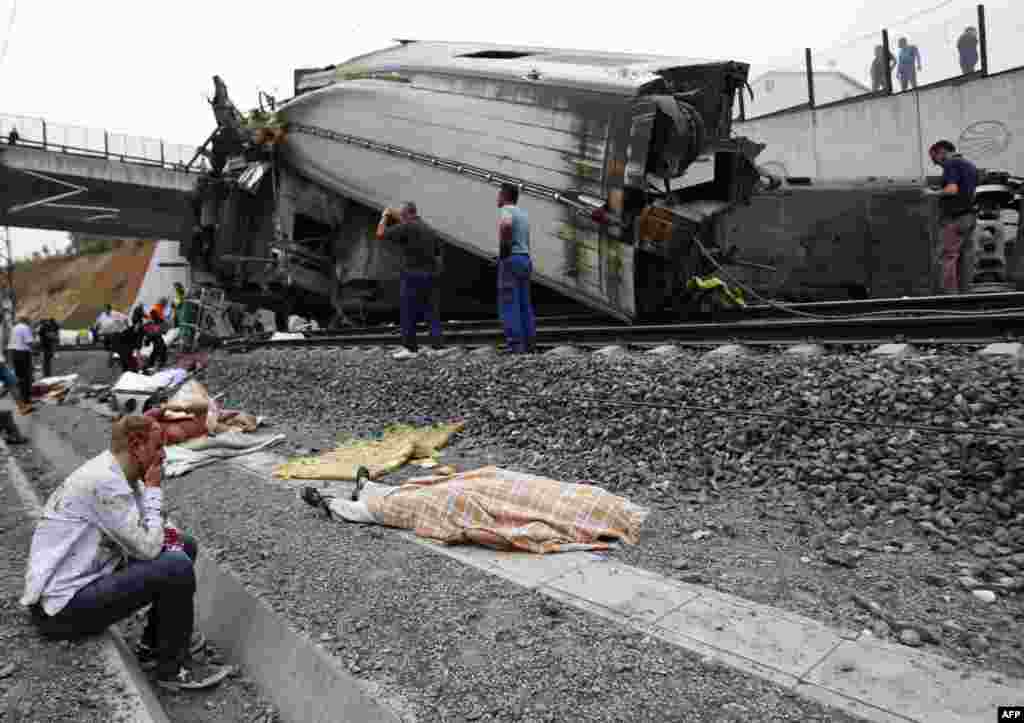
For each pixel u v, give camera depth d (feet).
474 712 7.30
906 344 17.03
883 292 36.70
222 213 48.26
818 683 7.16
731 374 17.71
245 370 39.01
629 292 25.53
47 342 55.67
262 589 11.16
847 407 14.67
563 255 27.55
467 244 31.71
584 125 26.37
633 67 26.40
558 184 27.40
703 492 13.62
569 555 11.32
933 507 11.40
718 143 28.50
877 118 58.80
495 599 9.80
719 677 7.41
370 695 7.87
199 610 11.84
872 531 11.10
